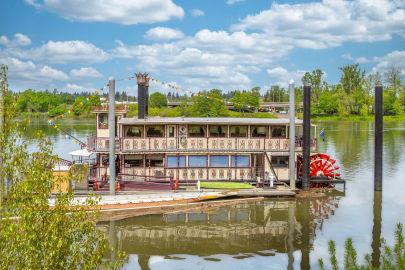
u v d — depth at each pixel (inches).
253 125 1844.2
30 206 527.2
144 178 1798.7
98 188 1662.2
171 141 1814.7
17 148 546.6
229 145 1839.3
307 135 1809.8
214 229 1370.6
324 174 1914.4
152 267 1077.1
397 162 2493.8
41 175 546.0
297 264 1079.0
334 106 6894.7
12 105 549.6
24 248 513.0
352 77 7549.2
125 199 1536.7
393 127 5108.3
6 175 533.0
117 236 1309.1
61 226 546.3
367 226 1357.0
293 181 1779.0
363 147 3179.1
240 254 1159.0
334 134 4220.0
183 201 1588.3
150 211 1539.1
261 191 1711.4
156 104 5748.0
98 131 1808.6
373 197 1727.4
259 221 1440.7
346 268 527.5
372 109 6894.7
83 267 549.0
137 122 1758.1
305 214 1508.4
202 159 1834.4
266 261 1107.3
